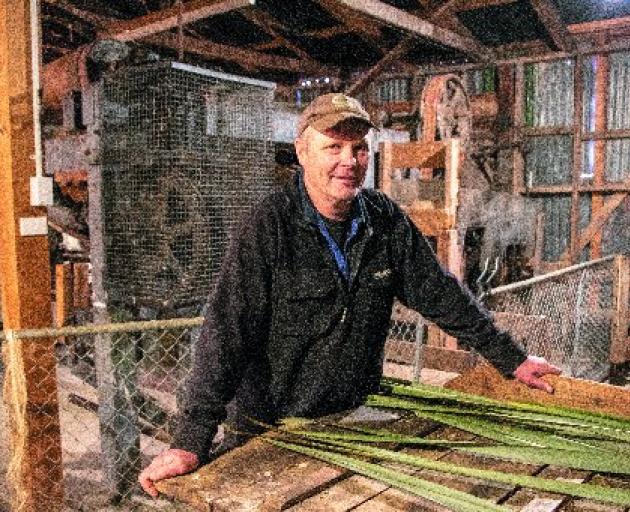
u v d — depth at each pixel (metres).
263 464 2.05
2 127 4.05
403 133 8.41
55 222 5.94
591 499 1.83
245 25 11.05
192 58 12.19
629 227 10.04
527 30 10.30
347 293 2.44
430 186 6.94
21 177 4.09
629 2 9.43
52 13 9.92
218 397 2.25
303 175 2.47
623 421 2.37
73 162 5.11
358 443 2.21
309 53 12.06
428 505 1.78
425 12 9.76
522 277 9.36
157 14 8.49
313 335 2.45
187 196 4.55
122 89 4.67
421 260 2.63
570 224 10.54
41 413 4.25
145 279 4.68
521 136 10.77
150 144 4.55
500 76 10.89
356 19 9.73
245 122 4.98
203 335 2.32
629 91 9.84
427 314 2.72
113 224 4.85
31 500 4.23
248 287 2.32
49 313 4.30
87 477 5.64
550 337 7.34
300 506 1.79
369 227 2.46
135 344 5.16
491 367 3.08
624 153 9.98
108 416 5.13
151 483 2.03
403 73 12.09
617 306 7.90
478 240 8.08
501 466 2.07
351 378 2.56
